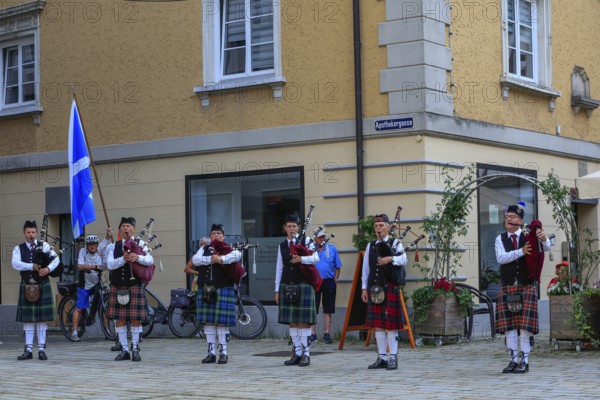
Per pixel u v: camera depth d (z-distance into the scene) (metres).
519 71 16.50
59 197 17.64
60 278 17.72
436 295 13.16
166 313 15.48
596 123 18.44
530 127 16.36
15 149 18.27
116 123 16.88
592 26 18.52
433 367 10.84
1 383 10.12
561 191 12.70
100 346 14.47
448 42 14.40
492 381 9.48
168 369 11.12
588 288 12.39
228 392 9.06
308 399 8.49
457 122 14.38
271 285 15.20
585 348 12.45
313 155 14.73
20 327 17.80
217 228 11.74
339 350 13.01
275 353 12.77
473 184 14.67
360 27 14.38
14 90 18.52
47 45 17.81
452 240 14.31
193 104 15.98
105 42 17.05
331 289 13.98
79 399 8.81
